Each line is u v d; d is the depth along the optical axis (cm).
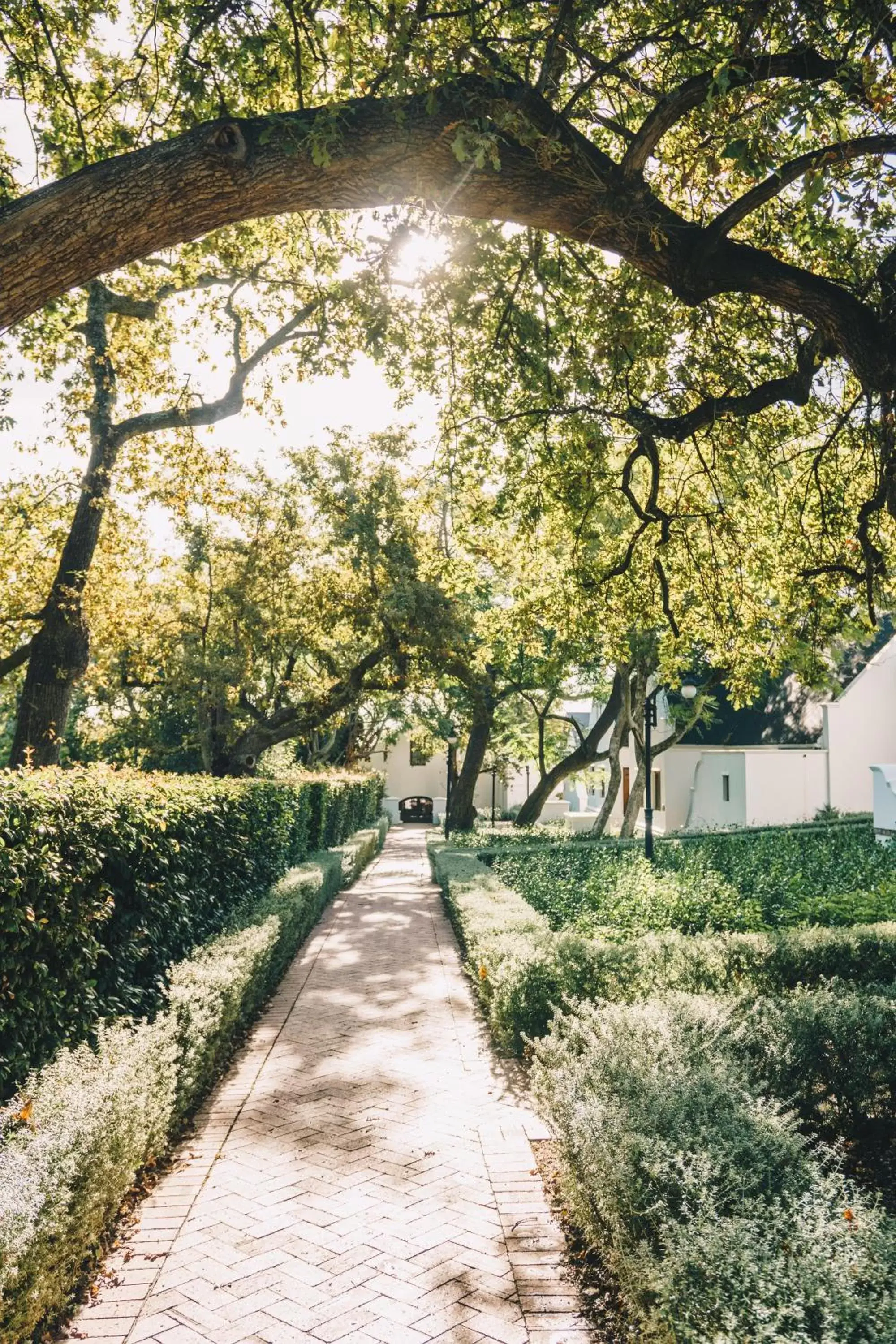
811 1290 260
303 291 1572
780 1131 387
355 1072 712
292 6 664
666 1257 300
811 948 752
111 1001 613
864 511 724
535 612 1873
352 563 2327
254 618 2227
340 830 2842
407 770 6169
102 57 1059
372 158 505
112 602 2044
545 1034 717
